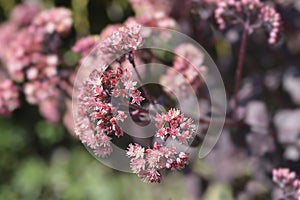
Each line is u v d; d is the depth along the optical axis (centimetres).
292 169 62
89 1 81
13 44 65
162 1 63
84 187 97
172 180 80
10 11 90
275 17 55
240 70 58
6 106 64
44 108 66
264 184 63
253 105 63
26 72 62
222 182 67
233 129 64
